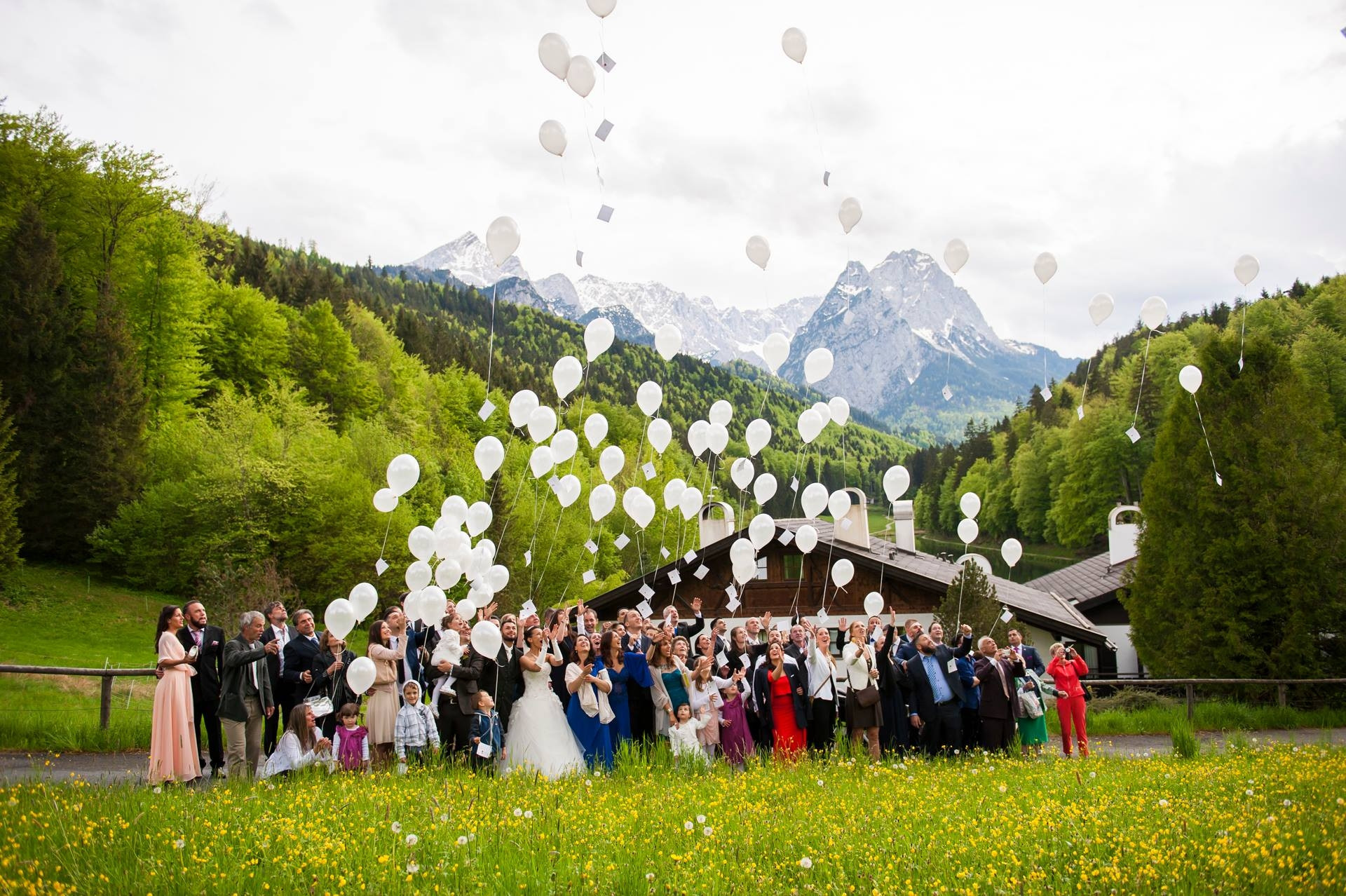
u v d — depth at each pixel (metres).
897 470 16.58
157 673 9.97
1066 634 24.19
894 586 26.64
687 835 7.50
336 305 86.62
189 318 52.38
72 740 13.55
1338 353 45.44
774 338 16.22
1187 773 10.64
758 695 12.91
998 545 98.62
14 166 44.62
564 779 9.86
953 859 6.96
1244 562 22.62
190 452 46.25
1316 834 7.42
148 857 6.59
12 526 38.31
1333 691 21.44
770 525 15.78
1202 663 22.98
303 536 45.03
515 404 15.25
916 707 13.16
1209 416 23.95
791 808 8.52
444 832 7.32
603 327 14.74
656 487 63.19
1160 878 6.43
